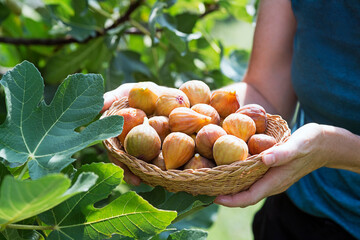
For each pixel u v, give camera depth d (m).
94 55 1.25
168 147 0.74
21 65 0.64
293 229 1.00
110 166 0.60
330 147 0.78
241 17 1.35
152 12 1.06
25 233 0.60
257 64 1.03
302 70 0.93
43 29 1.41
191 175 0.70
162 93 0.83
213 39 1.26
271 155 0.69
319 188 0.95
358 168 0.85
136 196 0.58
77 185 0.52
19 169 0.65
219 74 1.31
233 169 0.70
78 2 1.15
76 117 0.65
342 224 0.94
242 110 0.82
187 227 0.94
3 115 1.08
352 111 0.88
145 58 1.44
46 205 0.51
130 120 0.79
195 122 0.78
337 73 0.87
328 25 0.86
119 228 0.60
